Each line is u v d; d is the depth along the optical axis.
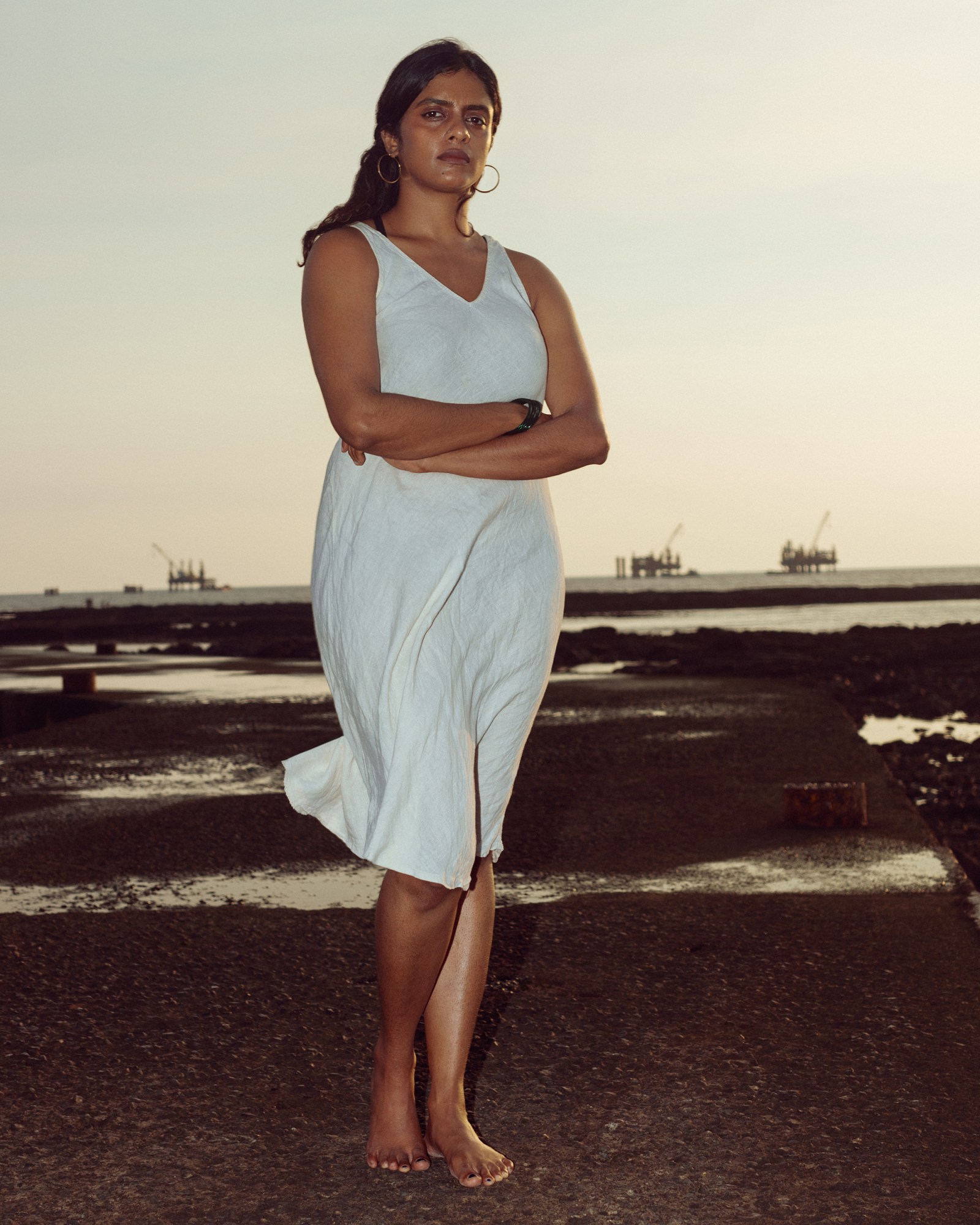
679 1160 2.22
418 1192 2.13
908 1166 2.18
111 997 3.20
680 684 15.31
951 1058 2.68
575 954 3.54
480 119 2.24
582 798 6.57
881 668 22.08
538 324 2.34
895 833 5.46
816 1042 2.79
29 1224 2.04
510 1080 2.61
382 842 2.06
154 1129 2.40
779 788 6.78
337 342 2.12
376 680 2.12
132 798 6.75
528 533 2.25
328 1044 2.85
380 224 2.30
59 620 69.56
